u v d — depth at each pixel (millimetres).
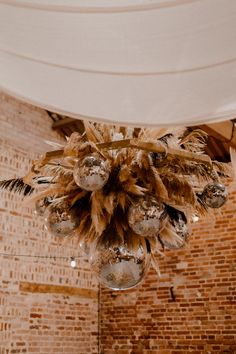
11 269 6852
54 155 3223
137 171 3137
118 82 1716
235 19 1487
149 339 7672
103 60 1638
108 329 8086
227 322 7039
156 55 1616
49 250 7465
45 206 3354
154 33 1533
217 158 7602
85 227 3229
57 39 1560
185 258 7609
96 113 1864
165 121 1898
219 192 3387
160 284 7754
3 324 6605
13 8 1454
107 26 1506
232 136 5598
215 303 7203
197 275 7449
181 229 3279
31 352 6906
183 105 1821
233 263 7176
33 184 3471
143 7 1433
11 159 7215
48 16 1475
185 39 1552
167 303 7625
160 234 3256
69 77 1705
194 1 1418
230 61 1625
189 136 3371
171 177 3227
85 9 1441
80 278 7930
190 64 1646
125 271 2990
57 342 7332
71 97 1787
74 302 7750
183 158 3189
